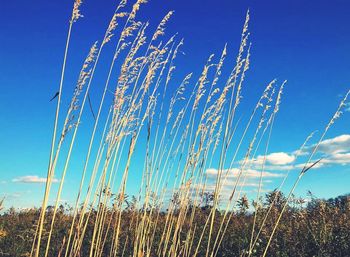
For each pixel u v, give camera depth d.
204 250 7.59
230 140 4.58
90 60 3.71
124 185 4.68
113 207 4.77
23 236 8.87
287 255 7.10
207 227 8.02
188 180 4.90
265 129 4.72
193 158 4.91
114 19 3.82
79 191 4.02
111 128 4.33
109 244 7.23
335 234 7.27
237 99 4.64
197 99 4.96
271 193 6.29
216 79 4.90
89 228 7.71
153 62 4.57
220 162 4.59
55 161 3.44
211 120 4.85
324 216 7.81
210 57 4.94
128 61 4.27
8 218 11.38
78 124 3.61
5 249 8.39
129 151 4.64
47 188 3.38
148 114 4.83
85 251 7.04
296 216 8.09
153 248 6.52
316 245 7.08
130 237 7.06
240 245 7.41
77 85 3.63
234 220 8.51
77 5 3.49
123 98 4.33
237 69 4.66
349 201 8.39
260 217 8.07
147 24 4.23
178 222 4.87
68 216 9.47
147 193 4.88
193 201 5.00
